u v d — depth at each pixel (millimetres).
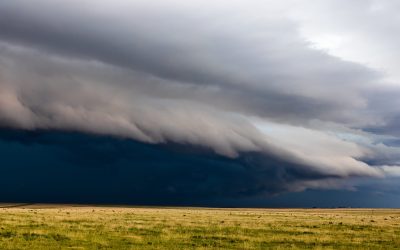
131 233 41688
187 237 40062
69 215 65000
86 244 33781
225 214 88188
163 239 38156
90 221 53281
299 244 38062
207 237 40562
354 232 48594
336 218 77688
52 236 37500
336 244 38625
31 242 33688
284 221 64062
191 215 78375
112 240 36344
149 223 53438
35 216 59188
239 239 39938
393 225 60094
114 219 58625
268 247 35688
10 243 32719
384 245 38656
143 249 32375
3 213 63719
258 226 53375
